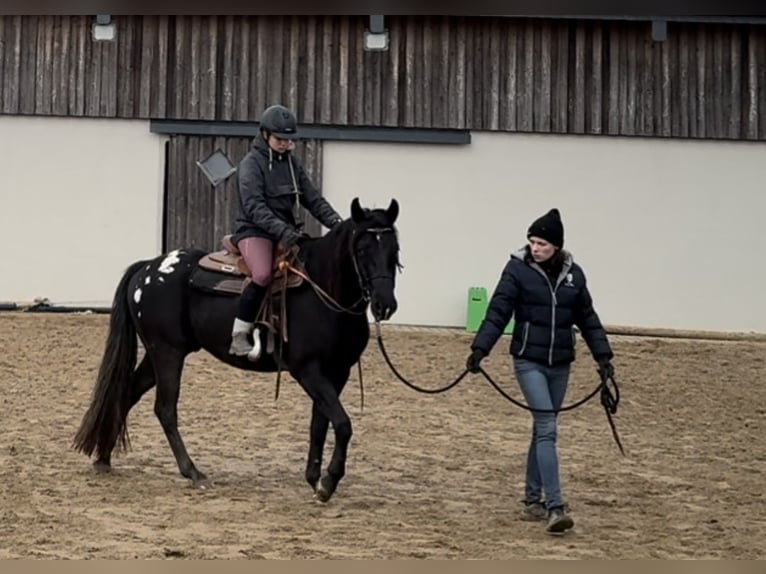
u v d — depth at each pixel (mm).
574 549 7051
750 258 18297
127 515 7602
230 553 6695
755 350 16297
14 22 18328
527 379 7449
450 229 18266
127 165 18391
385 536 7207
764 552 7109
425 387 13344
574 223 18328
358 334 8070
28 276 18328
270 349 8188
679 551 7090
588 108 18297
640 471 9719
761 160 18328
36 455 9438
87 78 18344
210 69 18359
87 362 14070
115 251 18375
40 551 6613
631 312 18281
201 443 10219
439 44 18281
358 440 10578
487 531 7449
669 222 18312
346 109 18297
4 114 18359
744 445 11055
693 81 18312
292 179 8336
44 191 18375
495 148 18297
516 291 7465
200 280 8656
